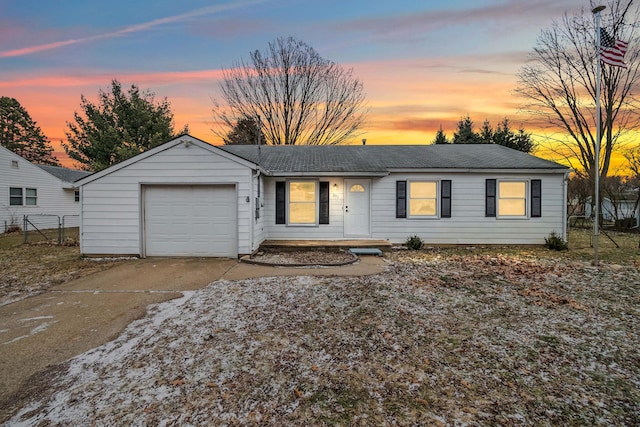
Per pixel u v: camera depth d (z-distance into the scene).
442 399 2.73
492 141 25.84
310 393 2.81
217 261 8.56
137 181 8.86
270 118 24.83
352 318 4.57
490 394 2.80
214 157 8.81
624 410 2.59
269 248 10.09
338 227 11.21
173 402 2.68
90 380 3.02
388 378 3.06
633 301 5.35
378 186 11.20
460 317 4.64
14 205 17.31
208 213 8.99
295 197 11.25
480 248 11.10
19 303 5.27
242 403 2.67
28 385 2.94
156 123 21.72
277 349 3.64
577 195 20.61
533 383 2.98
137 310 4.92
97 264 8.22
